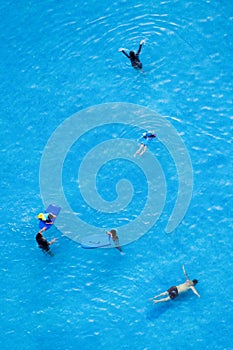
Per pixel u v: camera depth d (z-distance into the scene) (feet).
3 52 189.06
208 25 183.32
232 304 143.84
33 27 192.65
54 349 143.13
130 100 174.29
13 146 172.76
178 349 140.26
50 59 185.78
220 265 148.87
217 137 166.30
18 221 160.25
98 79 179.42
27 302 149.38
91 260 152.97
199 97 172.86
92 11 191.62
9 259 155.12
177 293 141.69
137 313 145.07
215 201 157.38
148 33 183.62
